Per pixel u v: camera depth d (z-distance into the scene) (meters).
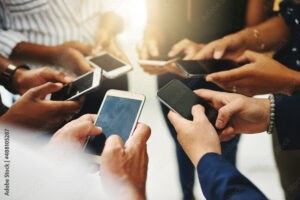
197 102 1.14
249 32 1.54
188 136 0.96
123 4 1.72
